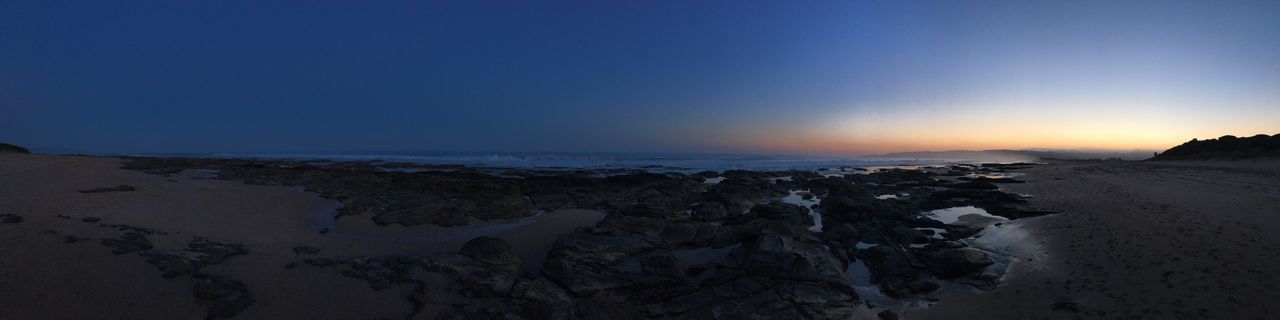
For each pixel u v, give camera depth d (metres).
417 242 11.30
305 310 6.86
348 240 11.21
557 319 6.88
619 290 7.99
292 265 8.44
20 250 7.50
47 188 14.38
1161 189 16.55
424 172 30.77
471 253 8.97
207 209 13.18
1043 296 7.41
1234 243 8.34
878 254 9.76
